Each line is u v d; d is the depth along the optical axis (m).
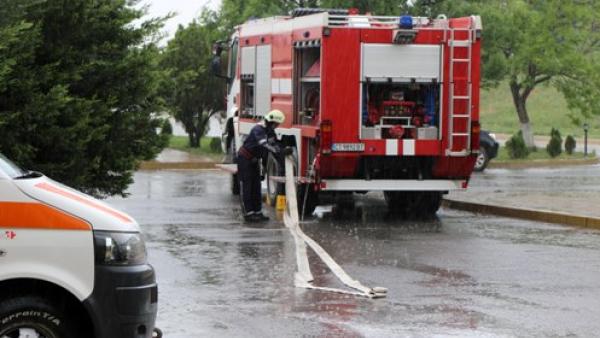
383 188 24.31
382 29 23.64
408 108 24.19
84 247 9.64
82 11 15.83
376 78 23.70
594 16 46.41
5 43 13.57
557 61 45.91
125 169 16.84
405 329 12.72
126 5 16.77
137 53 16.55
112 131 16.67
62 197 9.77
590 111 47.84
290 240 20.58
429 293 15.09
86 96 16.34
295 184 25.08
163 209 26.08
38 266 9.56
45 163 15.45
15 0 14.04
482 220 24.53
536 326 12.91
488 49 45.59
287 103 25.88
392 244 20.16
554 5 45.88
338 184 24.14
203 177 35.84
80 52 16.08
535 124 81.56
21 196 9.61
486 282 15.98
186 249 19.28
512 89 49.84
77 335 9.96
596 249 19.55
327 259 18.17
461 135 24.11
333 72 23.55
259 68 28.34
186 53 45.50
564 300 14.57
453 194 29.25
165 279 16.19
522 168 43.38
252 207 23.73
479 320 13.24
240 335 12.41
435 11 42.12
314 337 12.29
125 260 9.76
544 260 18.17
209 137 56.06
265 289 15.38
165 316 13.46
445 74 23.98
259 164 23.80
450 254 18.86
